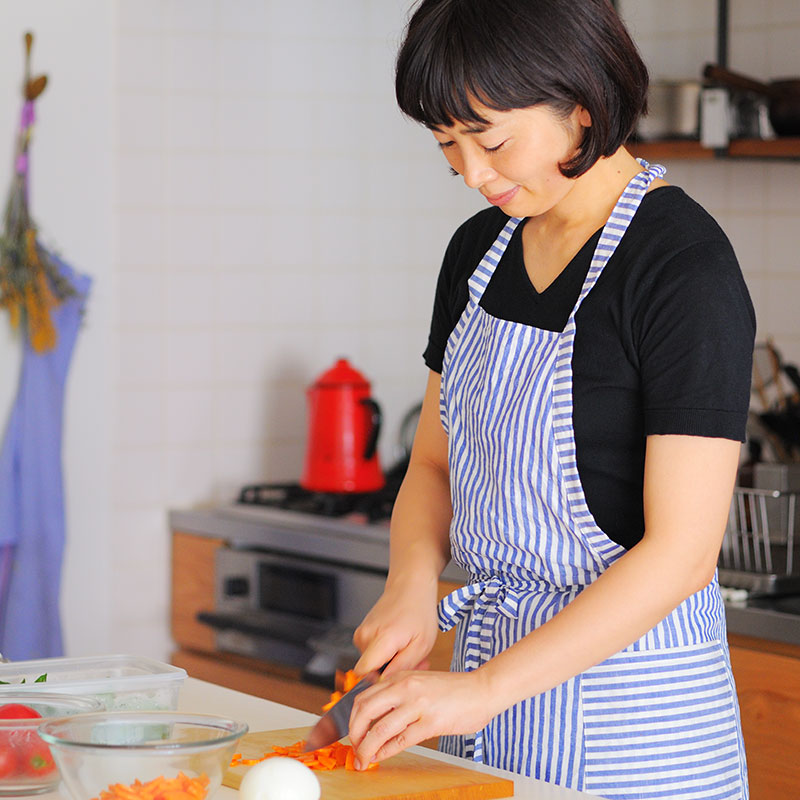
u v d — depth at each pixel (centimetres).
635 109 128
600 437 136
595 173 140
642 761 134
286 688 280
